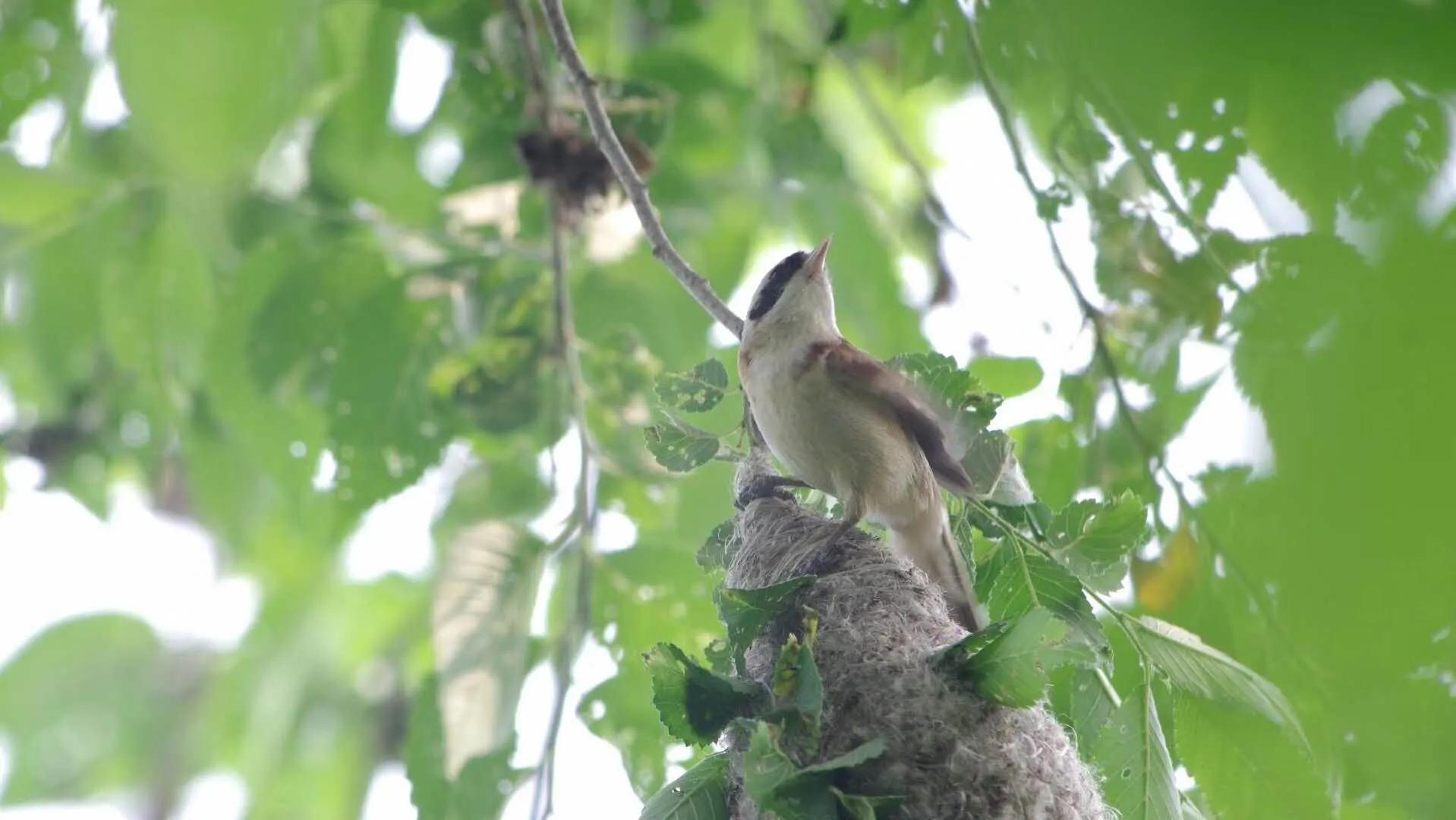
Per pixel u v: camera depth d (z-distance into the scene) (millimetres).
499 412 12461
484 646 10375
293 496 13242
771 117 14078
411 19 12969
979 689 7430
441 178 14461
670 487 12336
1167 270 9094
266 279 12906
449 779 10297
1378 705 3168
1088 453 9969
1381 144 2740
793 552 8625
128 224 12945
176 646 19203
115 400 14797
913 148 16594
